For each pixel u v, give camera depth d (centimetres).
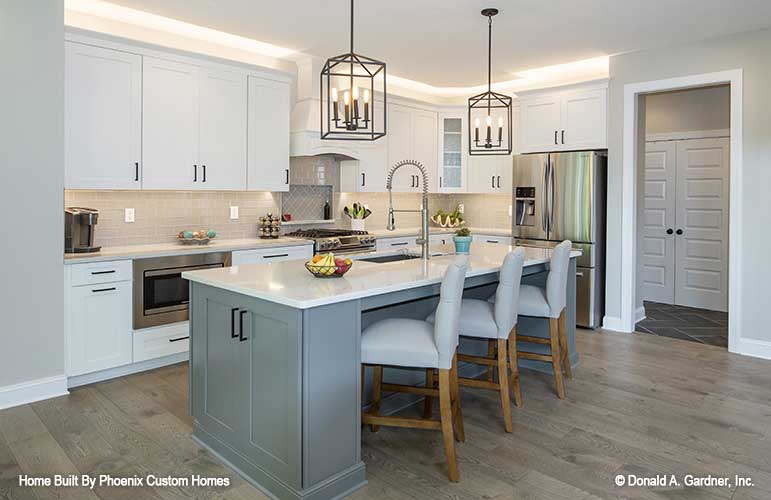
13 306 336
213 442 283
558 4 390
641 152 557
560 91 573
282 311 234
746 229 459
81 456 276
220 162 473
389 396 335
